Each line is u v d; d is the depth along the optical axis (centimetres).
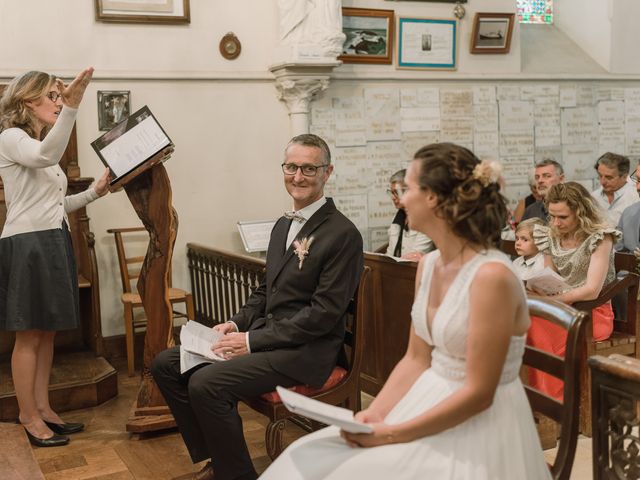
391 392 222
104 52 602
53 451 406
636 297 425
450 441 198
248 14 645
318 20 638
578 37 815
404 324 419
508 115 750
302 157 329
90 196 420
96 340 551
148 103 619
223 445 314
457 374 205
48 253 401
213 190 648
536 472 207
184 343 340
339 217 329
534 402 231
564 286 395
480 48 731
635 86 798
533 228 445
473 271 198
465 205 198
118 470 379
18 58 577
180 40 624
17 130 395
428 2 708
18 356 409
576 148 780
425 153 204
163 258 416
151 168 412
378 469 196
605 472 223
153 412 422
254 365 313
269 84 659
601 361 218
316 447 210
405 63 706
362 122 696
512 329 195
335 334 330
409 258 474
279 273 335
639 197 601
